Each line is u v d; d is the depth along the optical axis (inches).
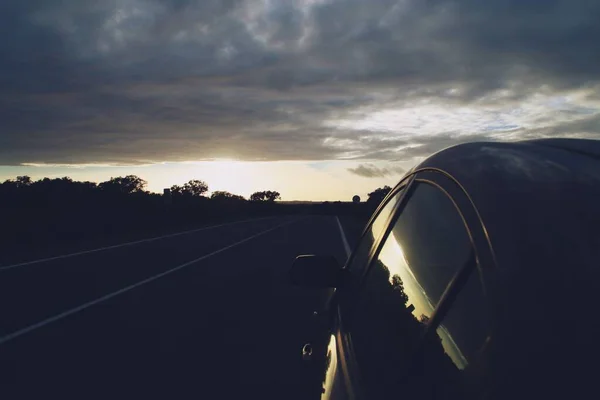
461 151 113.0
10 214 1296.8
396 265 134.3
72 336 393.4
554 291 68.5
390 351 114.0
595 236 72.6
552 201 80.0
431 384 88.4
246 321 439.8
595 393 58.4
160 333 402.0
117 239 1266.0
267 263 839.1
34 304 507.2
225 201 3718.0
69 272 716.7
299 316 458.0
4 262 811.4
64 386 291.0
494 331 72.6
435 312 95.7
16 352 353.4
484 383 71.1
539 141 111.4
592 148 100.6
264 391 281.6
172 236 1411.2
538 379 62.9
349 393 121.0
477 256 81.9
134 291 579.2
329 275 189.6
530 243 74.9
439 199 110.1
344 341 152.9
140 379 301.6
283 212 5280.5
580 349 62.5
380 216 174.7
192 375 308.2
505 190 86.6
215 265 810.2
